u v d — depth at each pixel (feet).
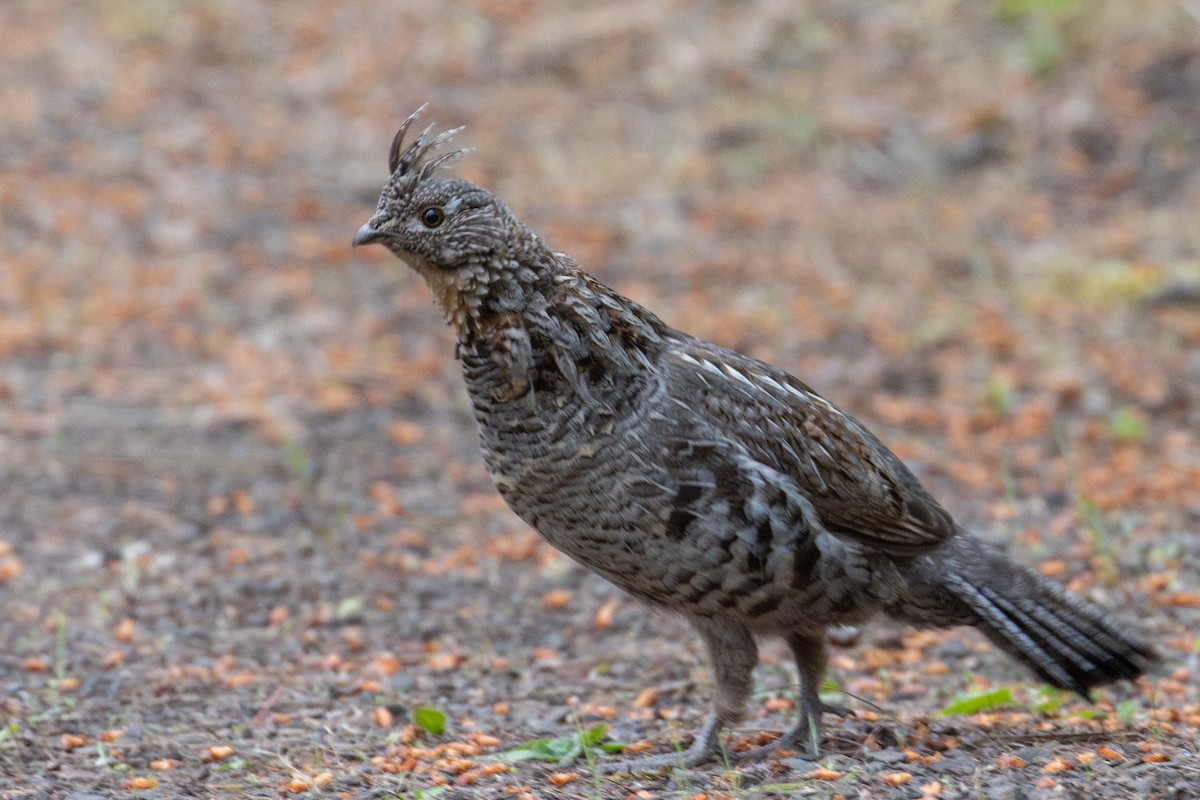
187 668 30.09
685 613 24.91
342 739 26.55
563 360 23.79
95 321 48.88
